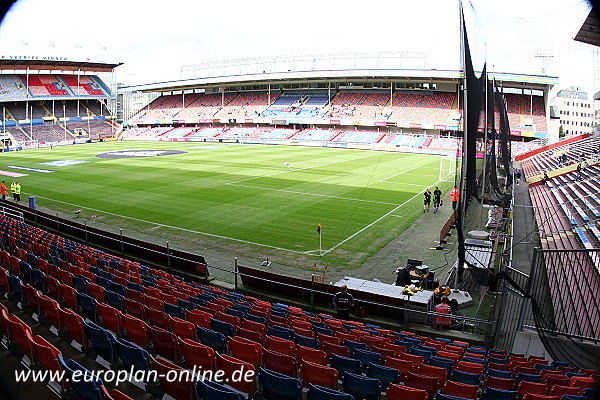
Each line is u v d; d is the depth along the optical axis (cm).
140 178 3909
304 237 2239
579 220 2270
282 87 9944
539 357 1056
